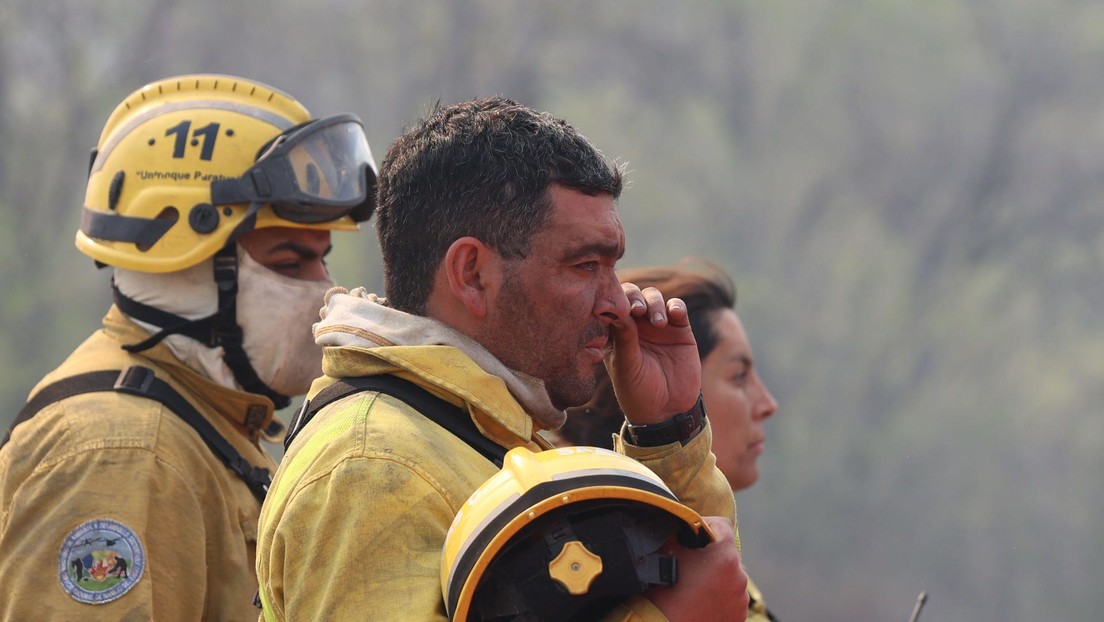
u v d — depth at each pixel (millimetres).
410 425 5086
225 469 7566
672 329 6191
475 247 5371
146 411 7312
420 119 5754
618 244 5488
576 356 5480
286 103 8352
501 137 5410
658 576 4633
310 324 8102
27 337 50094
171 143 7961
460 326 5438
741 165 68250
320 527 4840
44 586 6793
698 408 6203
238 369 7965
